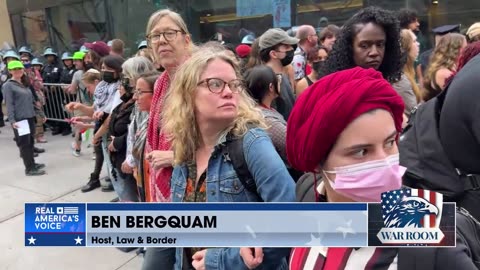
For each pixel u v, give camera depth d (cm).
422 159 154
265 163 138
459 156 148
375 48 198
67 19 892
